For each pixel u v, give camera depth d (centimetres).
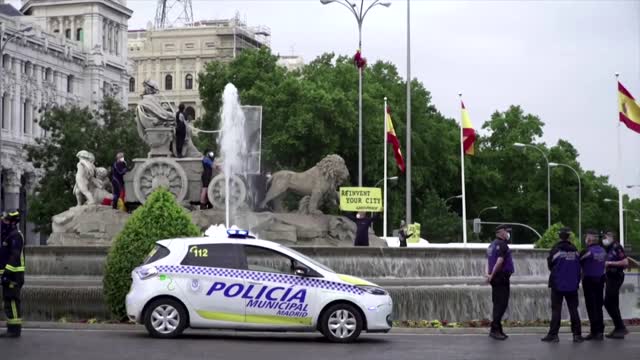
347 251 3162
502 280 2450
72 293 2783
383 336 2509
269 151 8556
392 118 9181
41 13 15288
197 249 2303
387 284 3114
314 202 3697
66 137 8419
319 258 3131
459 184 10500
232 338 2366
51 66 13750
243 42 19900
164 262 2295
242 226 3581
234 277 2278
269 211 3703
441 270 3294
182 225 2733
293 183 3703
